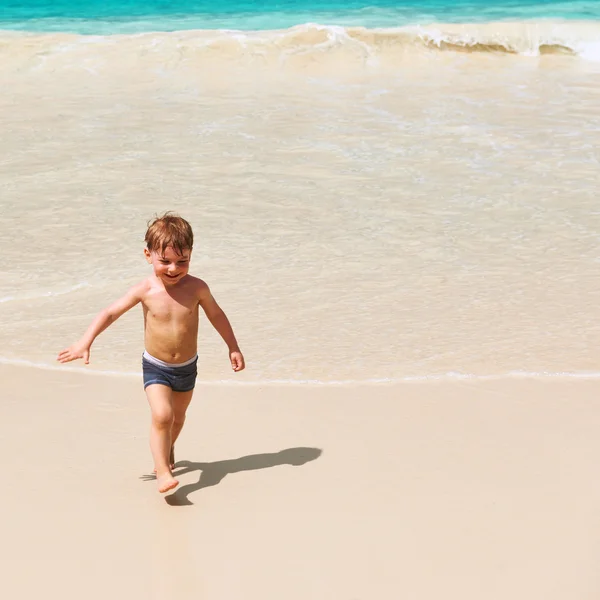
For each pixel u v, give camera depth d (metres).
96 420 4.63
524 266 7.00
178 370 4.12
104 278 6.79
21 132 11.15
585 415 4.66
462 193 8.80
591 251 7.30
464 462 4.18
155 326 4.10
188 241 4.07
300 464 4.20
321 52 15.82
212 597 3.21
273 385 5.07
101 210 8.31
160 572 3.37
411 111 12.28
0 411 4.71
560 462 4.18
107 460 4.23
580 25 16.80
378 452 4.30
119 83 14.22
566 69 15.39
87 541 3.57
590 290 6.52
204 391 5.00
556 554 3.44
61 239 7.60
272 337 5.79
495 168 9.62
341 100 13.01
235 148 10.41
